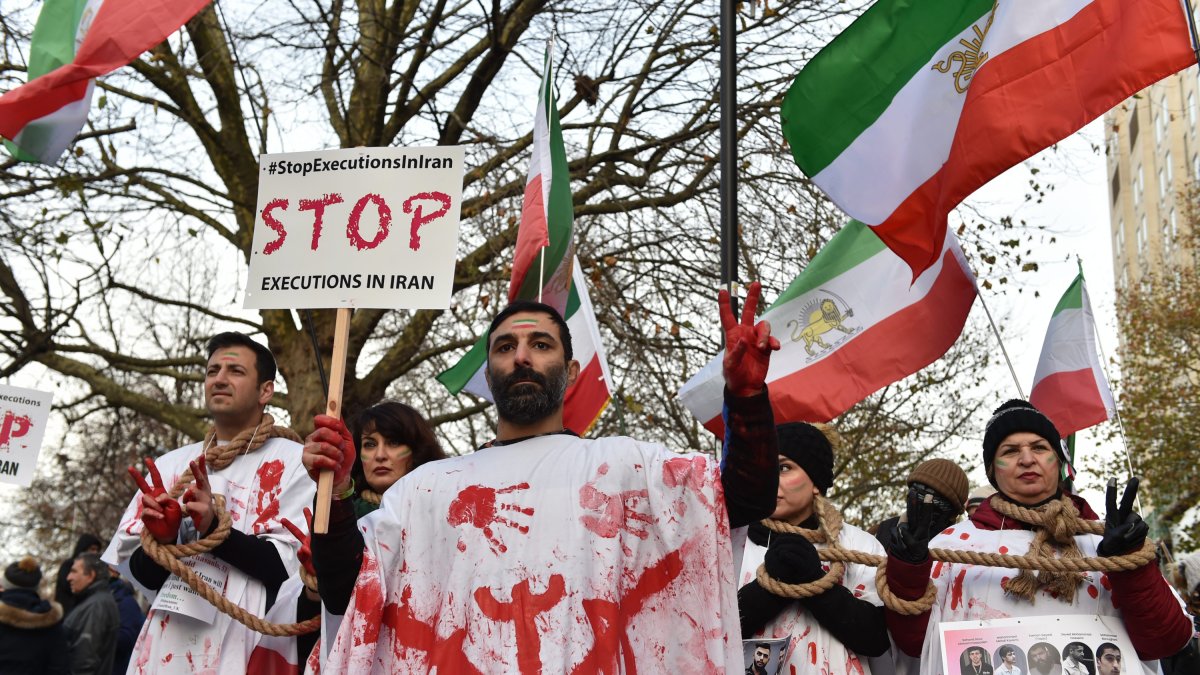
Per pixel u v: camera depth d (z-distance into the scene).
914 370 5.46
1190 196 32.91
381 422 4.96
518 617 3.02
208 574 4.23
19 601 7.52
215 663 4.19
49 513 23.50
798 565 3.91
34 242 12.66
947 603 4.06
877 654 3.97
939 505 4.12
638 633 3.09
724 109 5.68
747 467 3.11
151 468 4.00
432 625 3.12
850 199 4.89
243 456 4.62
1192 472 22.17
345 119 12.25
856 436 13.86
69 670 8.01
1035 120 4.50
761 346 3.04
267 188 3.76
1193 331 25.48
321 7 11.66
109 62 5.70
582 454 3.22
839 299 5.59
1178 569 6.07
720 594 3.11
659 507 3.16
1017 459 4.09
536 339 3.36
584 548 3.08
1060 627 3.73
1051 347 6.06
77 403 15.26
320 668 3.38
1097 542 4.00
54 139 5.81
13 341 13.54
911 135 4.78
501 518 3.13
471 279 12.80
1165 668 5.14
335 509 3.18
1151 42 4.35
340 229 3.68
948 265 5.50
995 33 4.61
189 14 5.76
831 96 4.89
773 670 3.86
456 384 7.18
